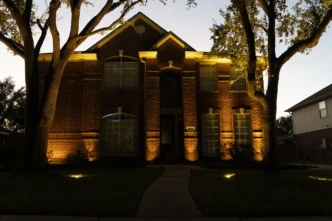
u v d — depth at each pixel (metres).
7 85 46.62
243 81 22.78
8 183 11.22
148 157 20.86
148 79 21.73
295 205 8.17
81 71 22.38
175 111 22.36
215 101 22.39
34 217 7.19
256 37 17.77
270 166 13.34
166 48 22.11
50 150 21.39
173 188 10.77
